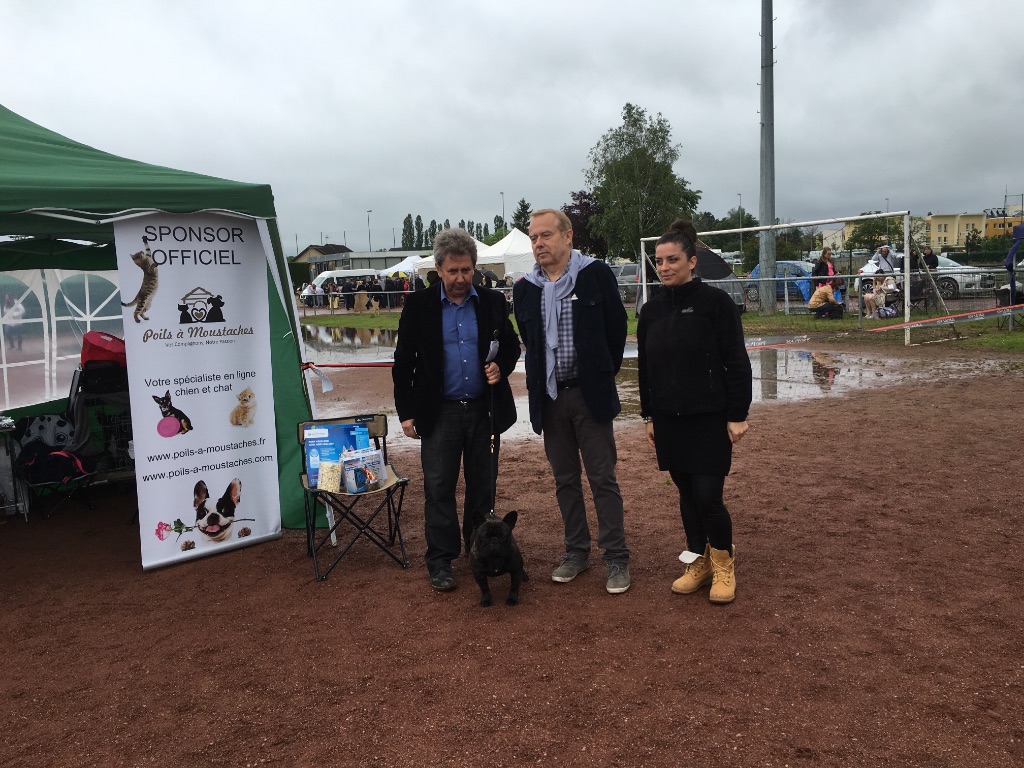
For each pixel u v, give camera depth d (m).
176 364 5.05
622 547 4.48
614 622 3.99
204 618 4.26
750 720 3.05
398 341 4.57
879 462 6.86
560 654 3.67
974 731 2.91
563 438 4.50
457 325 4.52
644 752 2.87
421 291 4.56
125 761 2.96
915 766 2.72
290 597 4.52
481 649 3.76
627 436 8.55
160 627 4.16
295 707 3.31
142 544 4.98
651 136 42.31
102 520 6.21
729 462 4.06
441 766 2.85
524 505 6.11
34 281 7.55
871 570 4.50
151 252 4.91
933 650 3.54
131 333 4.86
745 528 5.32
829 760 2.78
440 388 4.52
